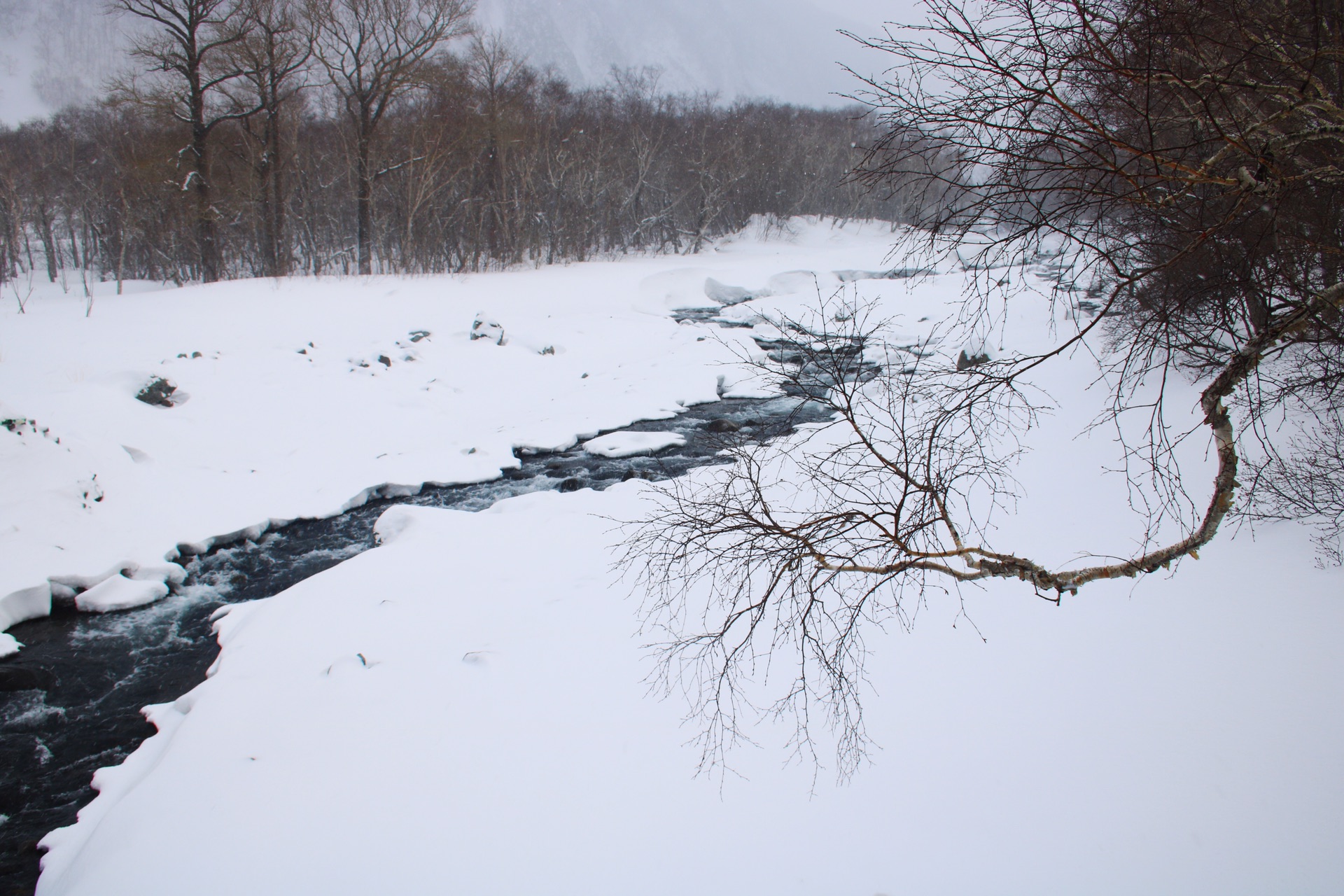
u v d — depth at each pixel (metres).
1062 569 7.24
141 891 4.44
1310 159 5.00
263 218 34.97
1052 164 3.15
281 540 11.26
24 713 7.29
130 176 32.47
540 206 41.31
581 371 20.34
